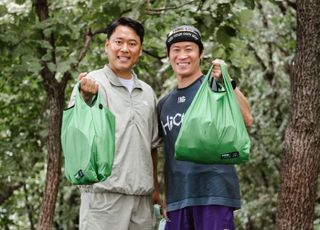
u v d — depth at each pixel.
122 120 5.38
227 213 5.31
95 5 8.11
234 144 4.93
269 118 14.02
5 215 13.29
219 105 4.98
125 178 5.29
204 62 9.08
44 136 9.66
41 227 8.34
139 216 5.43
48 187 8.39
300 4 6.76
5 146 10.33
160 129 5.64
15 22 8.49
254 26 12.88
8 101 10.52
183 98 5.43
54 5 9.34
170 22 8.91
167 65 10.14
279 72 13.88
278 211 6.90
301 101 6.76
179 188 5.43
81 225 5.42
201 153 4.96
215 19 8.34
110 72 5.50
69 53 8.63
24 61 8.00
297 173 6.73
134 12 7.91
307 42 6.73
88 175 4.84
